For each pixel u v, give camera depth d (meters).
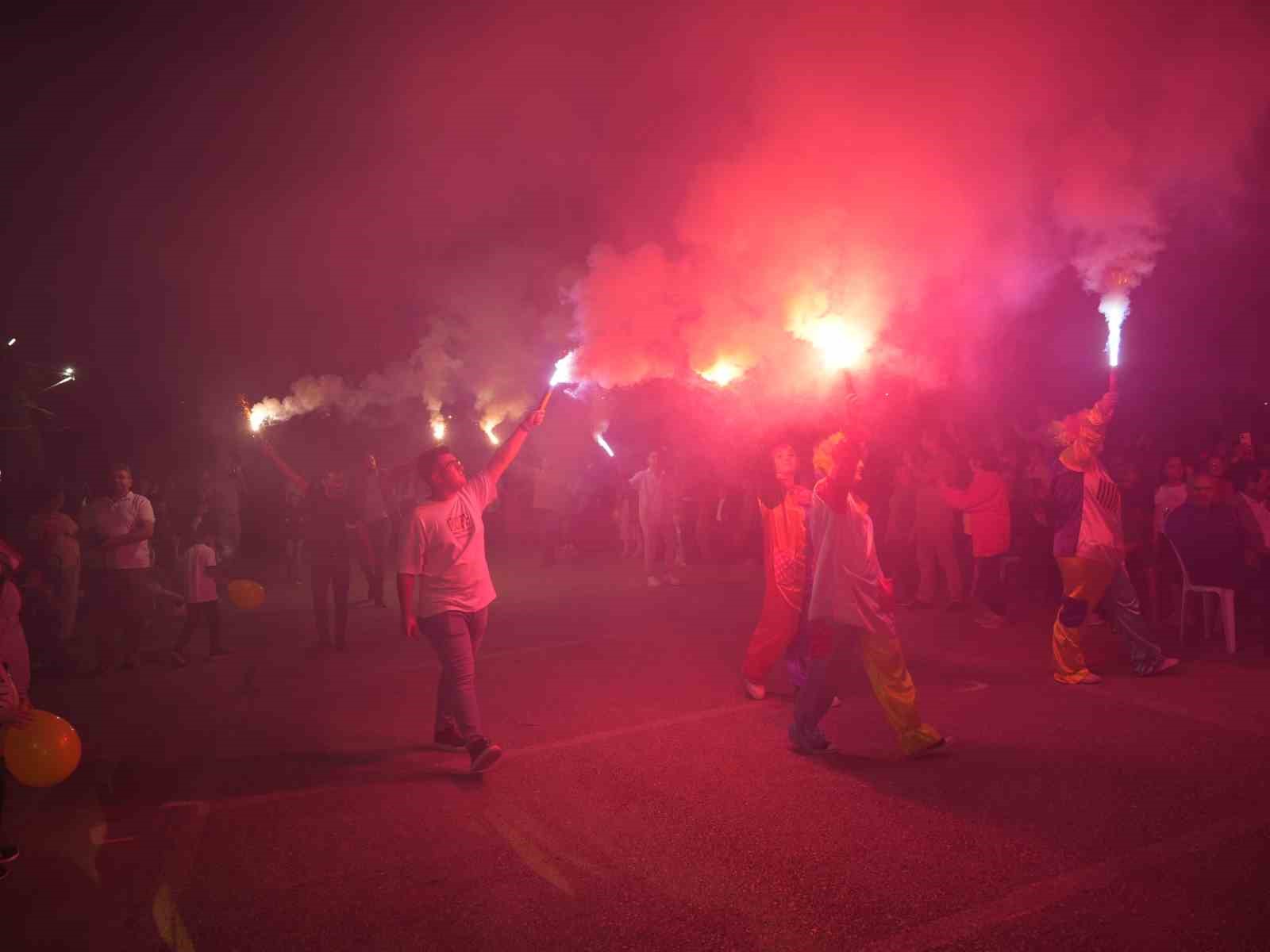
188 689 7.83
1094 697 6.32
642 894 3.85
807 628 6.23
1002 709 6.14
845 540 5.29
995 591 9.75
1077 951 3.30
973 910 3.60
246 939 3.63
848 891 3.79
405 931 3.64
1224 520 7.59
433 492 5.63
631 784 5.08
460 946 3.51
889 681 5.28
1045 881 3.80
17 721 4.50
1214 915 3.49
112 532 8.66
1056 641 6.75
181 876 4.20
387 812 4.85
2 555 4.89
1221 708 5.98
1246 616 8.80
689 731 5.96
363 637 9.81
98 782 5.50
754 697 6.64
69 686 8.12
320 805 4.99
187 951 3.56
